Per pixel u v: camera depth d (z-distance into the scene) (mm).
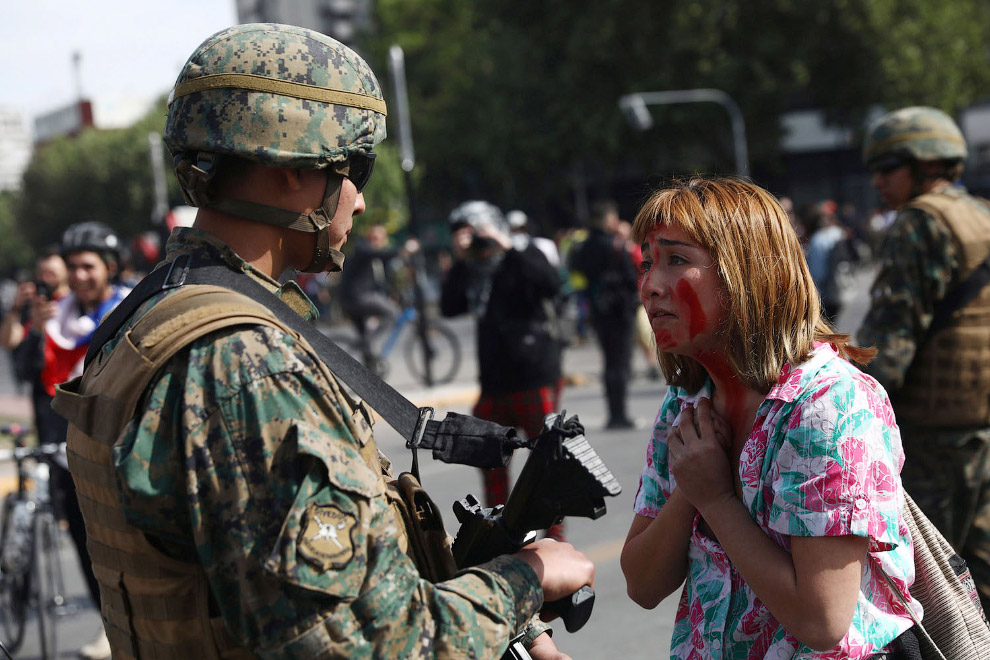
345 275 12805
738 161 27047
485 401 5312
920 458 2861
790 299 1554
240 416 1237
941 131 3004
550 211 37250
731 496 1555
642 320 10883
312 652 1192
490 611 1323
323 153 1390
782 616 1494
